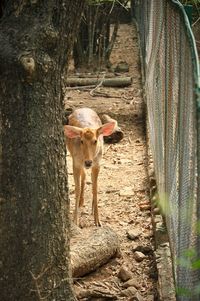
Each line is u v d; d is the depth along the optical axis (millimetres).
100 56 19578
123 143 13633
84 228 9344
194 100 5316
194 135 5355
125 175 11914
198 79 5320
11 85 6086
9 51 6020
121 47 23375
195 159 5285
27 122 6125
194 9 11930
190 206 5445
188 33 5844
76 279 7973
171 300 6922
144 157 12789
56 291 6480
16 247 6301
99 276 8242
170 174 7289
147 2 12844
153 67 10352
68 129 9852
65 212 6535
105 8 19766
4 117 6168
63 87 6422
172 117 7195
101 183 11562
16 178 6203
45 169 6238
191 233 5441
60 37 6172
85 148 9656
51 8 6086
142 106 15781
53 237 6391
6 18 6172
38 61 6039
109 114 15547
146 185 11367
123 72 19844
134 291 7746
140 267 8461
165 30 8133
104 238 8484
